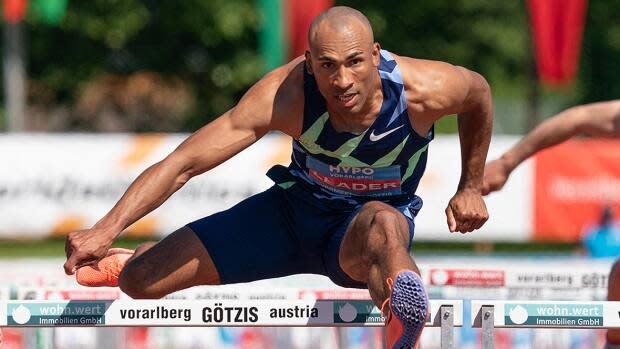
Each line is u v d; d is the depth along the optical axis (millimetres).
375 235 12375
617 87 66250
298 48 47344
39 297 16062
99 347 20125
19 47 50500
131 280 14109
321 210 13992
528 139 17172
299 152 13805
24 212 40344
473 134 13992
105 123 60438
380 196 13859
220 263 14242
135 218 12781
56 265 29391
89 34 62750
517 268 17797
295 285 19453
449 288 19484
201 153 12922
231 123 13000
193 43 64562
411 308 11141
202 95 64312
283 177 14344
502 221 41250
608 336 15961
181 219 39875
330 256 13930
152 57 63781
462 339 24391
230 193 39812
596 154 41156
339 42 12203
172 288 14227
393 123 12992
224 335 24250
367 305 12812
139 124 61438
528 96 61375
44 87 62531
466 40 66562
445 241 42375
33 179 40344
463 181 14312
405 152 13320
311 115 12977
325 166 13562
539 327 12711
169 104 62531
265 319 12828
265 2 48250
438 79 13102
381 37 66062
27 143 40344
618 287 15648
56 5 50469
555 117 17281
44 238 40844
